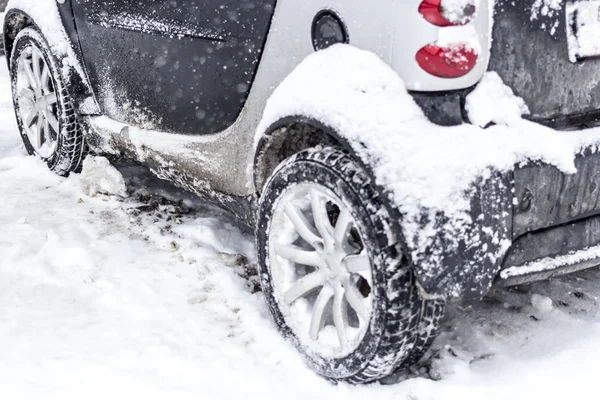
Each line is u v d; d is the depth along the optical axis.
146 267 3.69
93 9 4.10
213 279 3.53
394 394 2.71
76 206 4.43
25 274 3.60
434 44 2.41
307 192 2.79
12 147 5.39
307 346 2.88
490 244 2.42
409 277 2.48
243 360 2.98
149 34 3.65
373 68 2.54
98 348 3.01
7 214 4.29
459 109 2.48
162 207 4.35
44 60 4.63
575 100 2.66
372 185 2.49
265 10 2.99
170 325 3.20
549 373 2.75
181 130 3.63
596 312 3.18
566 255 2.65
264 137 2.94
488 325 3.13
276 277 2.99
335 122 2.55
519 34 2.52
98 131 4.29
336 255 2.70
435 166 2.38
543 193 2.53
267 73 3.03
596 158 2.61
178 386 2.79
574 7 2.59
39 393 2.71
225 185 3.39
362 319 2.63
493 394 2.66
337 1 2.68
